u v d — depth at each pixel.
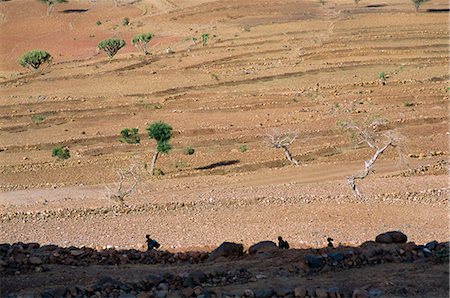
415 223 41.78
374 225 41.59
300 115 81.25
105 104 92.62
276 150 67.75
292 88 94.50
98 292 23.95
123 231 42.47
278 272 25.94
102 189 56.56
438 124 74.25
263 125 77.62
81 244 39.03
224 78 103.06
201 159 66.62
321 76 102.25
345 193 49.97
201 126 78.56
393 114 78.44
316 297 23.09
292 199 48.38
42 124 84.38
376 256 26.97
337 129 73.44
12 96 99.38
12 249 30.19
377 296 23.05
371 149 65.56
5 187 58.59
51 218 47.00
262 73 104.75
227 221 44.03
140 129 79.06
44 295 23.52
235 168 62.34
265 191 52.09
